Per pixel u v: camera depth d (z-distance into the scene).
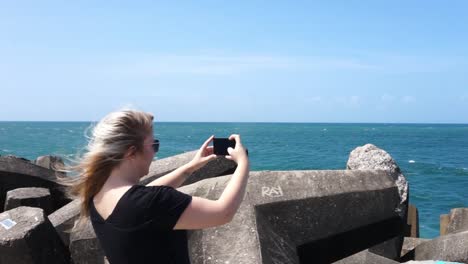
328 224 4.97
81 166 1.98
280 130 164.88
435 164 38.03
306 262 4.87
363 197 5.25
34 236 4.81
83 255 5.02
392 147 65.31
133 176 2.03
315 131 152.38
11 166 9.01
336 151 50.84
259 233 4.23
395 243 5.54
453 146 68.75
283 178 5.01
